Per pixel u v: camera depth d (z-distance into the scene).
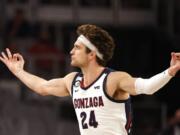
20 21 28.39
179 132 21.70
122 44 30.31
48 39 28.05
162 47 30.59
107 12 31.22
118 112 10.62
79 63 10.89
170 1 31.23
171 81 28.52
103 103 10.57
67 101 26.02
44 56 26.70
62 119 25.12
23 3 29.77
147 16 31.69
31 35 28.47
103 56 10.89
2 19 28.47
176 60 9.98
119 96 10.65
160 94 28.31
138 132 24.78
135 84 10.34
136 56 30.31
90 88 10.70
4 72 26.14
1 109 23.97
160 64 30.36
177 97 28.44
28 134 24.06
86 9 30.89
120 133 10.66
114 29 30.84
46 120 24.45
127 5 31.52
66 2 30.59
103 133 10.61
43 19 30.03
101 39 10.87
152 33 30.92
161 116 25.30
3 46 27.27
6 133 23.78
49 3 30.23
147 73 30.12
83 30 10.92
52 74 26.80
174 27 31.20
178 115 21.83
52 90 11.77
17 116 24.08
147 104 25.81
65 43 29.56
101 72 10.74
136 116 25.27
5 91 24.67
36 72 26.48
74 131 24.64
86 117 10.73
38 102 24.84
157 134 23.05
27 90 25.27
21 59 12.41
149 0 31.56
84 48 10.87
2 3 28.67
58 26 29.84
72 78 11.27
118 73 10.63
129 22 31.30
